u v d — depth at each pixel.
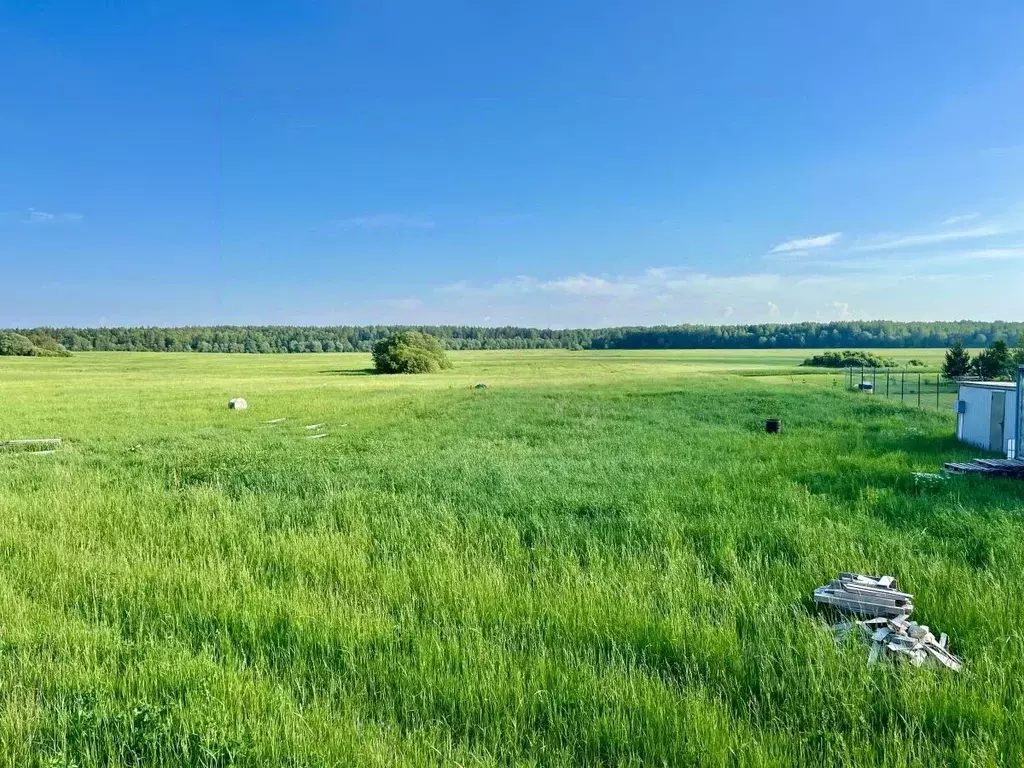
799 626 5.69
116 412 32.19
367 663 5.29
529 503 10.62
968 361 56.66
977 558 7.88
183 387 52.66
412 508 10.53
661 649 5.48
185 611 6.40
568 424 25.41
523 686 4.86
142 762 4.11
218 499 11.30
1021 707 4.45
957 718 4.42
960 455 15.94
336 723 4.44
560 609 6.21
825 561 7.50
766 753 4.05
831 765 3.99
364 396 41.97
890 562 7.42
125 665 5.36
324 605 6.46
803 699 4.71
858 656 5.14
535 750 4.18
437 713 4.63
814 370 83.00
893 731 4.25
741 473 13.40
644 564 7.61
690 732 4.24
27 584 7.23
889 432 21.53
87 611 6.44
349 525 9.78
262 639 5.83
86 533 9.38
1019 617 5.87
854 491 11.43
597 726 4.33
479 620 6.11
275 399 39.78
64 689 4.87
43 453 18.48
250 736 4.24
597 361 120.12
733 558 7.55
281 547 8.53
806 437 20.23
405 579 7.18
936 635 5.89
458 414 29.97
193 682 4.95
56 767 3.91
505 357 140.88
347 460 15.78
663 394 40.50
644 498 10.80
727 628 5.74
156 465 15.85
